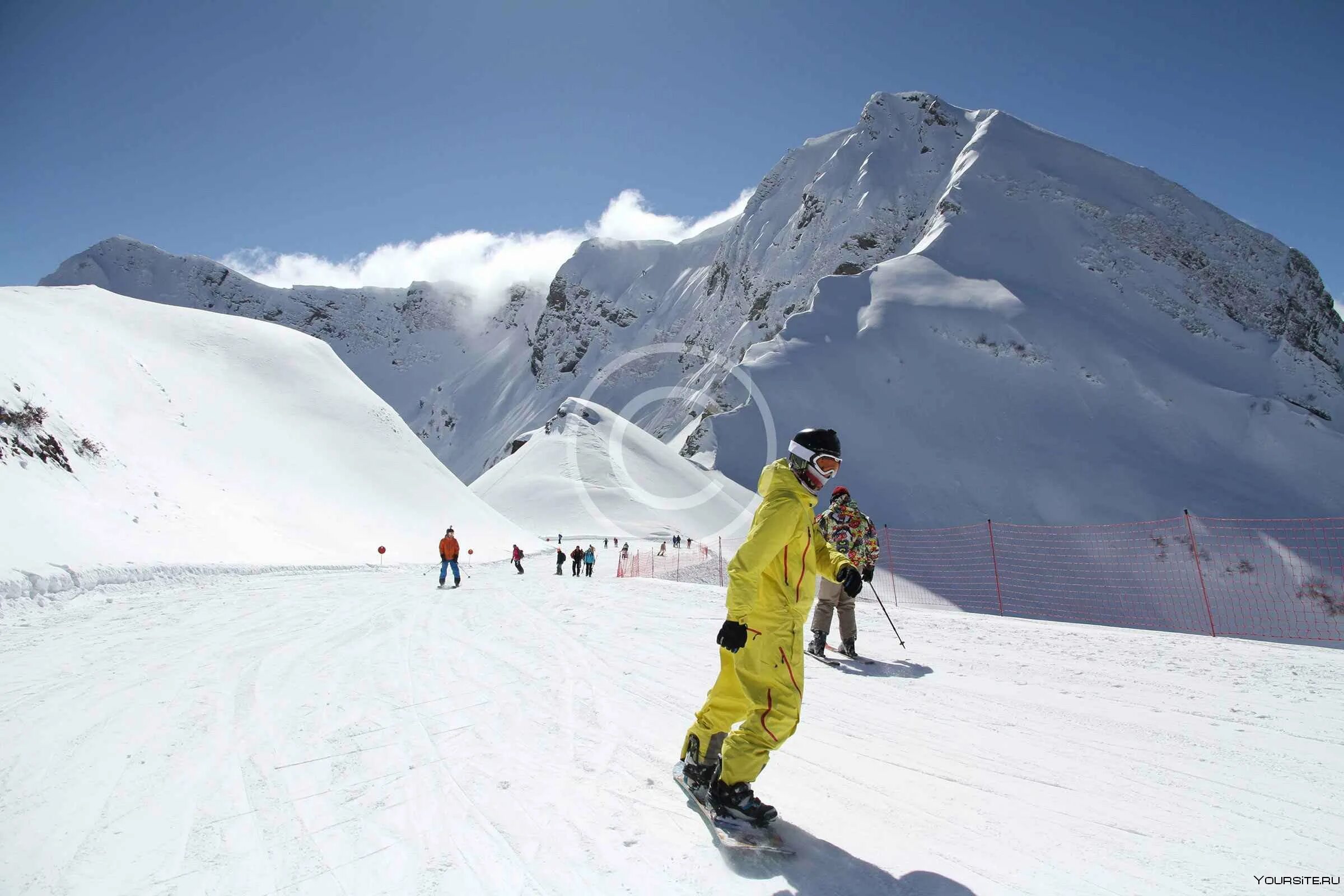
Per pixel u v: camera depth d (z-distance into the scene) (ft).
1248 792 9.98
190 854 8.13
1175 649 20.15
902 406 249.14
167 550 65.26
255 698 15.81
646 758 11.57
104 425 87.97
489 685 17.03
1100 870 7.72
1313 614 114.42
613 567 118.42
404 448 162.40
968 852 8.21
